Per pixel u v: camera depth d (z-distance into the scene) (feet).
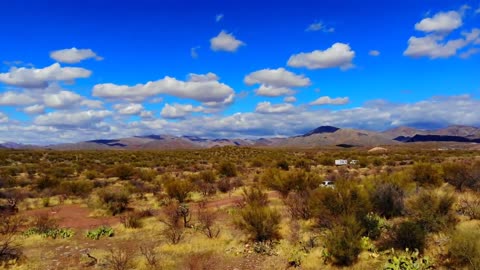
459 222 48.19
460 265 35.42
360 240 42.22
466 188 78.38
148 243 54.80
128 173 154.40
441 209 48.93
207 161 256.11
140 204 91.50
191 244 51.57
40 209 87.81
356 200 52.54
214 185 114.21
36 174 170.19
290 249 46.09
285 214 65.92
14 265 44.86
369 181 70.28
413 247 41.52
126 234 61.26
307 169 168.25
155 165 223.92
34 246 55.06
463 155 268.82
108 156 295.28
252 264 43.01
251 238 52.80
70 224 71.10
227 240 53.01
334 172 147.74
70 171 176.76
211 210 77.25
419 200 50.14
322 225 53.72
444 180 86.69
